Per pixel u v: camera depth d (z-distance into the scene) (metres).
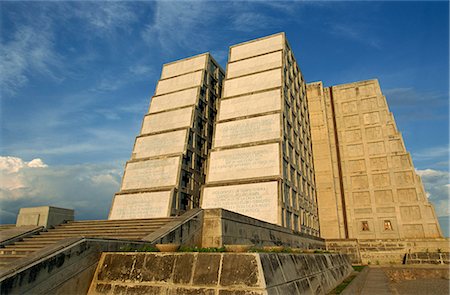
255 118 37.28
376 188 47.56
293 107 44.06
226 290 9.15
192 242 16.55
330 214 47.84
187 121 41.16
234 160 35.00
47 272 9.42
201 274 9.73
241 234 19.70
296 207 35.84
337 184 50.03
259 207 30.38
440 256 38.78
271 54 44.62
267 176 32.28
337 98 55.56
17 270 8.64
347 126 52.97
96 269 11.19
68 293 10.00
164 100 46.38
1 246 15.09
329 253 21.17
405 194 45.56
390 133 49.72
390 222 45.09
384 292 17.20
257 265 9.34
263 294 8.72
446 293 18.03
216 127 39.06
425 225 43.06
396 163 47.66
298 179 39.09
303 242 32.94
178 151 38.25
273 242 24.73
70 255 10.28
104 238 11.73
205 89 46.25
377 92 52.97
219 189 33.44
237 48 48.81
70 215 21.62
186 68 49.44
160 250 11.72
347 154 51.25
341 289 16.03
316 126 54.00
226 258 9.81
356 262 41.62
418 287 20.50
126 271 10.77
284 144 35.47
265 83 41.47
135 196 36.16
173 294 9.62
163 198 34.16
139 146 41.75
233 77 44.94
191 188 37.56
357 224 46.78
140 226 17.80
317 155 52.06
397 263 41.28
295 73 50.03
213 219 17.73
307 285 12.55
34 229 17.88
